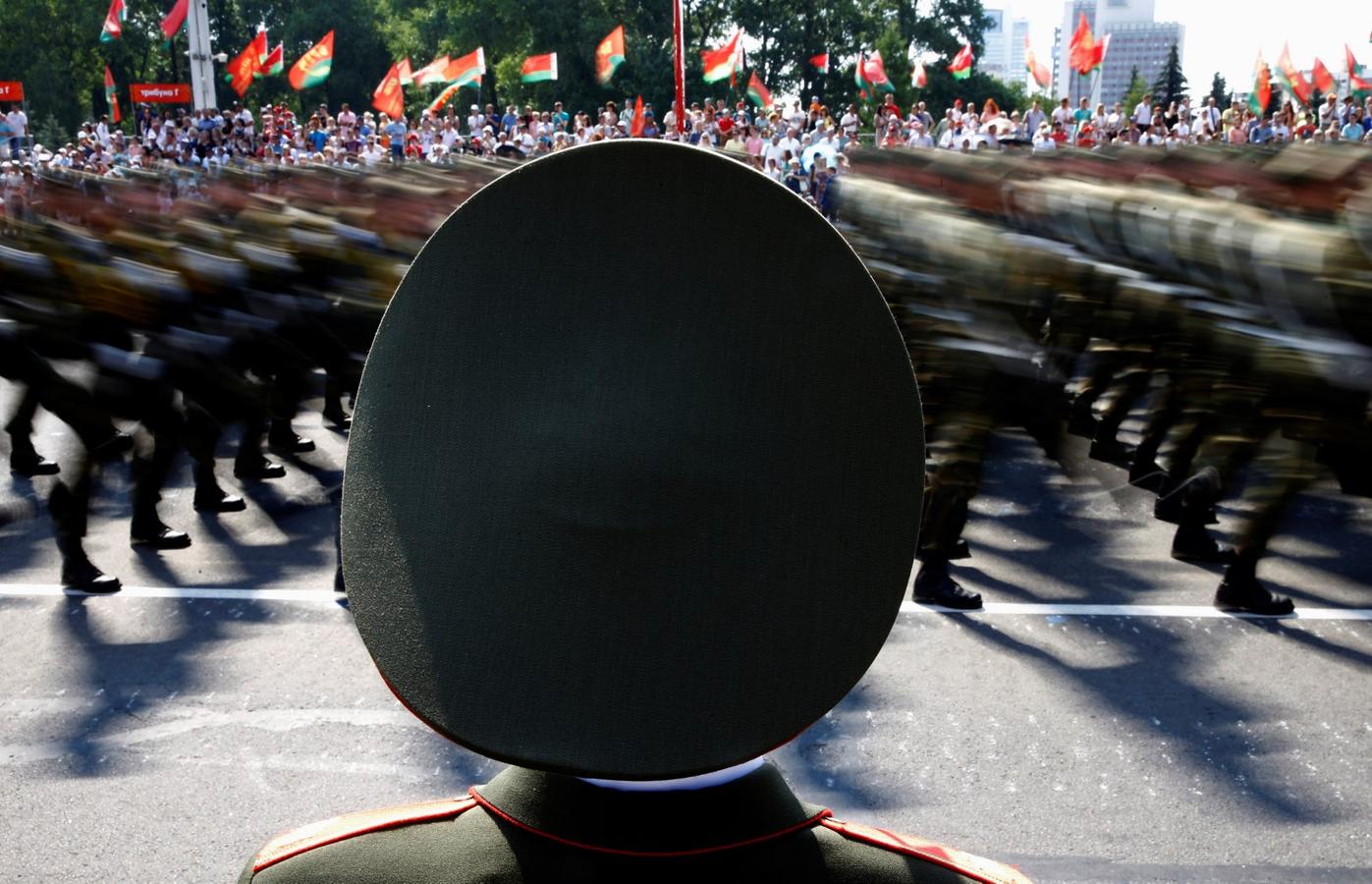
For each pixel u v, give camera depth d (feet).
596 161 2.98
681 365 2.95
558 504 2.95
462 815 3.44
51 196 13.89
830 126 70.90
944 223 8.66
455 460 3.03
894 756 14.89
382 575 3.05
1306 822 13.24
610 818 3.15
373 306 11.18
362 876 3.33
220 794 13.98
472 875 3.23
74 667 17.85
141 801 13.80
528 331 3.02
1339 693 16.69
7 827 13.23
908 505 2.92
